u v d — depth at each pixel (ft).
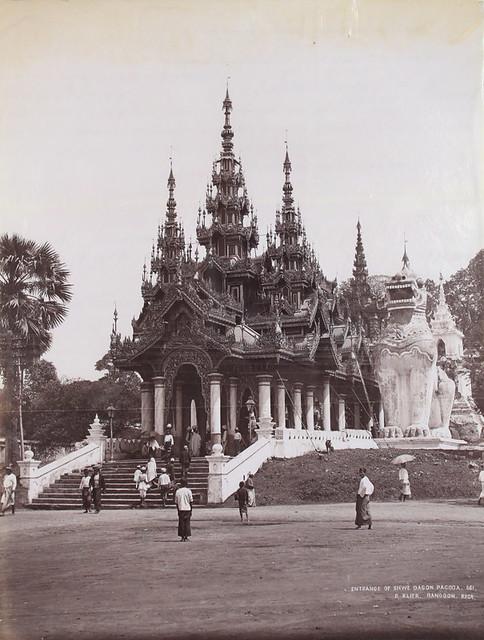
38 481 101.76
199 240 150.41
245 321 138.51
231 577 50.37
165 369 124.36
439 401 125.49
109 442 115.03
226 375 125.49
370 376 140.46
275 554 56.59
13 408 113.19
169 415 123.75
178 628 42.65
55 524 77.56
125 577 51.42
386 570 50.72
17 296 102.94
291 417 132.36
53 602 47.37
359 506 68.39
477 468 99.30
